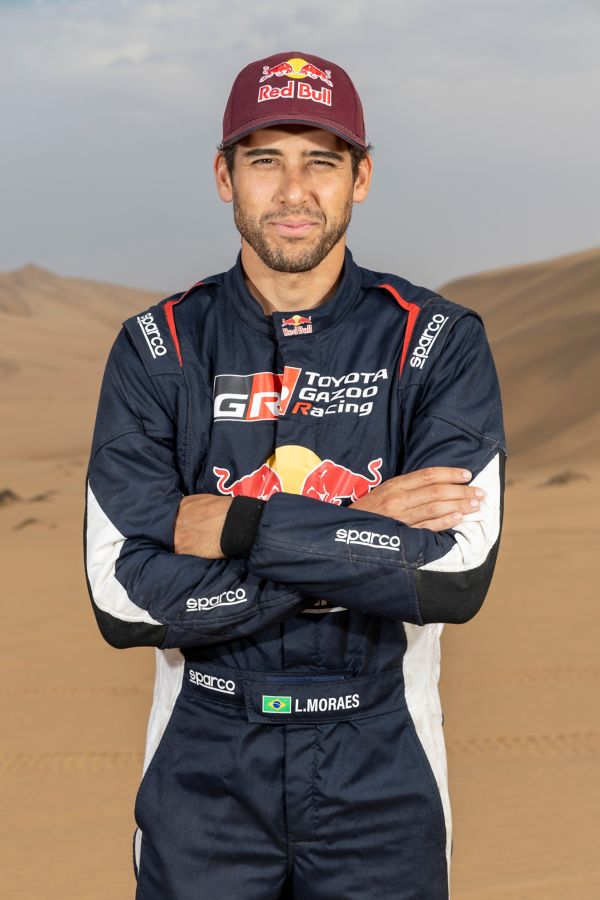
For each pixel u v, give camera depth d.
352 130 2.79
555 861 5.97
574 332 74.56
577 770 7.59
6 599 16.69
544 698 9.52
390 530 2.67
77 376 125.19
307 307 2.91
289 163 2.79
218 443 2.88
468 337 2.89
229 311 2.95
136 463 2.87
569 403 64.31
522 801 6.99
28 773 8.07
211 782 2.79
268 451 2.86
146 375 2.91
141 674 11.29
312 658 2.77
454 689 9.91
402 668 2.82
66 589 17.64
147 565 2.76
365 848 2.77
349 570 2.65
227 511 2.73
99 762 8.33
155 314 2.97
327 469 2.83
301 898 2.82
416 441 2.82
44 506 34.75
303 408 2.84
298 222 2.79
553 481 34.88
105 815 7.14
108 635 2.81
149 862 2.87
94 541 2.84
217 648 2.81
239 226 2.85
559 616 13.20
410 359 2.86
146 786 2.87
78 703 10.15
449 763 7.85
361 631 2.77
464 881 5.73
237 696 2.78
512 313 111.12
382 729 2.79
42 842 6.63
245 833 2.79
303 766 2.75
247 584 2.71
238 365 2.89
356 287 2.93
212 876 2.80
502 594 14.67
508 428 64.19
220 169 2.97
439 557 2.68
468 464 2.79
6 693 10.59
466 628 12.65
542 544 19.22
